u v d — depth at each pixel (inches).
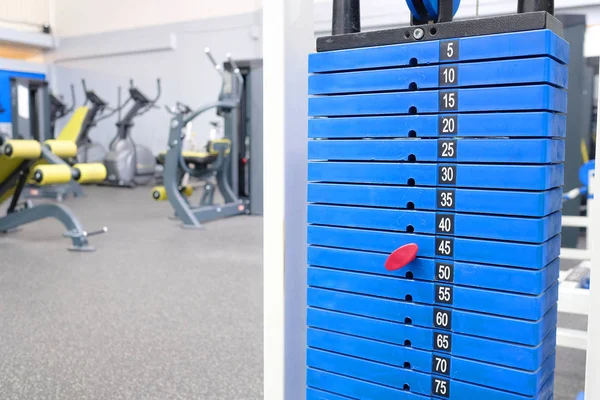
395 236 28.3
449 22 26.3
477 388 26.8
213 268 131.6
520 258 25.3
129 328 88.0
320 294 31.0
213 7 356.2
